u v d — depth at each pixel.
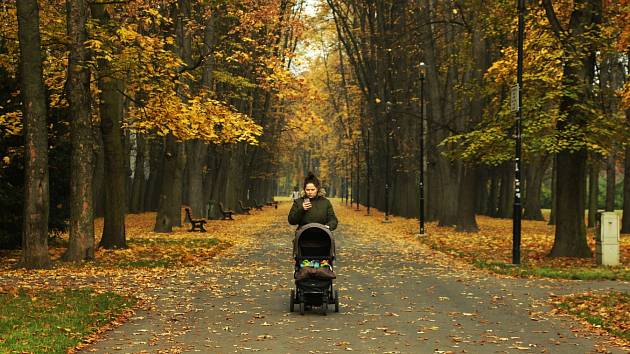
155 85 19.31
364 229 37.31
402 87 47.03
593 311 11.22
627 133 20.09
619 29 22.27
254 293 13.30
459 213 33.47
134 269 16.81
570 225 20.94
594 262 19.47
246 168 60.47
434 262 19.77
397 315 11.00
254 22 25.02
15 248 21.48
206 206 50.28
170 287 13.93
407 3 41.84
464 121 34.38
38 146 16.72
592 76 21.27
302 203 11.30
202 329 9.77
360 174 83.12
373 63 51.75
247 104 48.41
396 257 21.25
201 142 39.81
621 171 68.81
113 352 8.31
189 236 28.89
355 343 8.85
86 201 18.42
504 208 52.12
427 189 45.88
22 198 19.94
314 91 22.66
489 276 16.41
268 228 36.84
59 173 21.81
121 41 18.33
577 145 19.27
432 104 37.06
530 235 31.02
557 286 14.66
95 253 20.06
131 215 48.22
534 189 50.03
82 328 9.41
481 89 24.94
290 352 8.31
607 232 18.94
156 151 55.72
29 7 16.42
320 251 11.11
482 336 9.38
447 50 38.28
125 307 11.27
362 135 62.03
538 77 20.56
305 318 10.69
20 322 9.66
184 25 28.38
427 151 45.06
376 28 48.59
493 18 24.17
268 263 19.05
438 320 10.59
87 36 18.58
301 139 89.62
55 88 20.83
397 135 50.06
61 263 17.66
